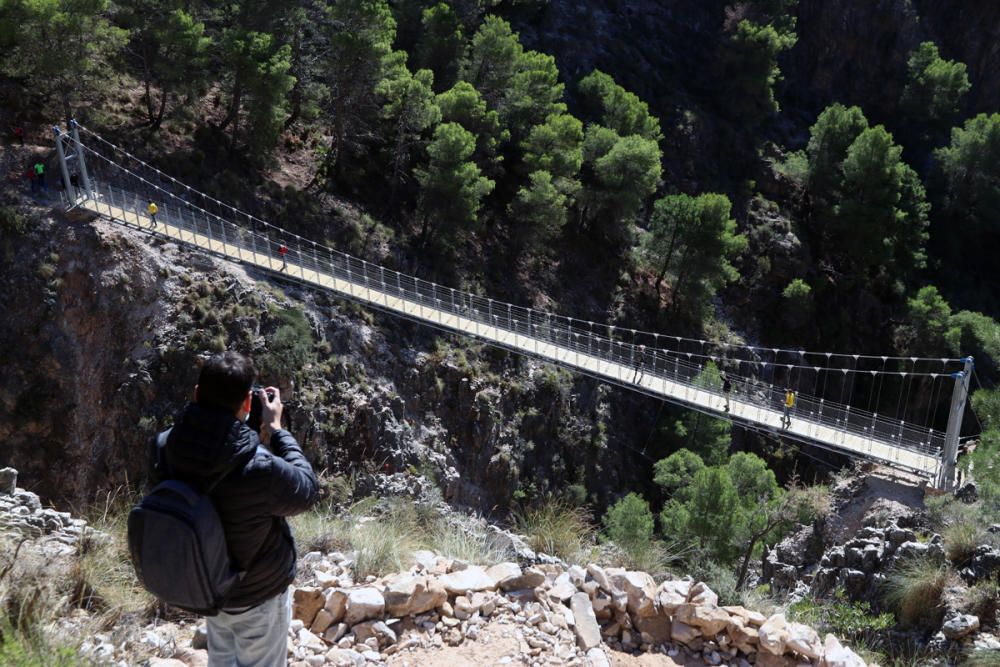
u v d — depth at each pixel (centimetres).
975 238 8706
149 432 3800
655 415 5788
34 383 3700
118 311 3894
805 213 8069
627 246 6712
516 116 6531
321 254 4966
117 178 4447
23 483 3625
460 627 595
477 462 4894
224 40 4884
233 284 4184
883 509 2591
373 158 5916
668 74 8538
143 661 520
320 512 881
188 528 348
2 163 4112
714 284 6356
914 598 1151
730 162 8219
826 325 7425
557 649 582
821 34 9731
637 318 6350
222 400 374
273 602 410
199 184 4769
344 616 582
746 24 8469
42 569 595
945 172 8700
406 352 4775
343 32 5300
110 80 4928
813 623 993
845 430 3712
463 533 835
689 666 609
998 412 2283
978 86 10506
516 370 5222
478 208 5650
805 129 9325
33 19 4181
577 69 7962
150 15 4856
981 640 1009
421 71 5728
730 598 822
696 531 3100
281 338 4119
